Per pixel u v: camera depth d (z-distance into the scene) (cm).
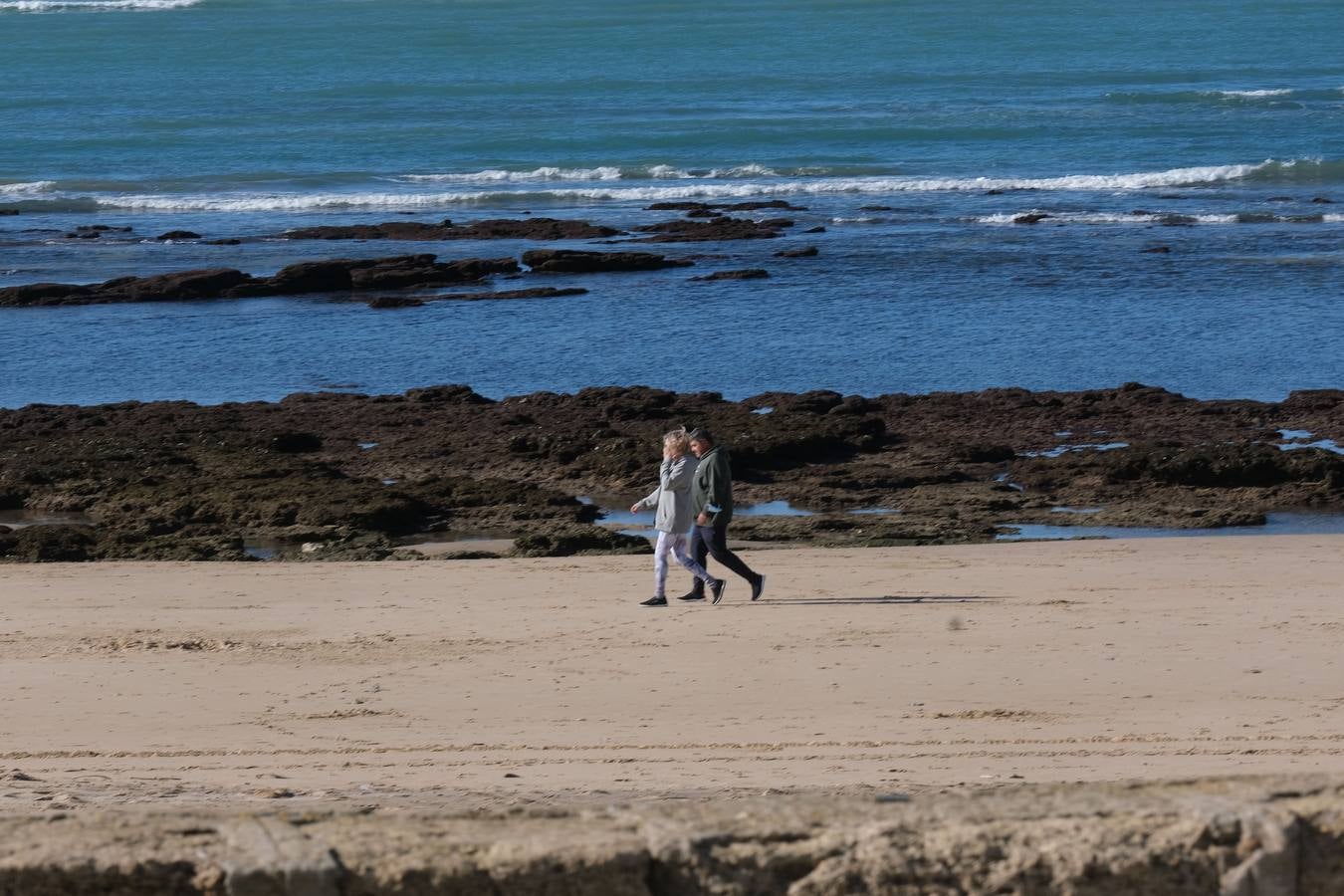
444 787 1980
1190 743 2277
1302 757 2156
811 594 3572
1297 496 5003
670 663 2923
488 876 1067
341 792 1930
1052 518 4875
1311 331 7875
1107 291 9031
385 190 14450
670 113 19550
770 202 12938
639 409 6191
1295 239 10750
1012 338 7888
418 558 4416
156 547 4475
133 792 1930
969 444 5691
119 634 3256
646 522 4909
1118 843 1075
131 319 8931
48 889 1055
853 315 8562
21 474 5291
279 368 7631
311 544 4625
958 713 2519
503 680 2822
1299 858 1080
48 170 15750
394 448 5822
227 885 1047
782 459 5562
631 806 1165
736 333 8206
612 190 13912
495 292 9369
